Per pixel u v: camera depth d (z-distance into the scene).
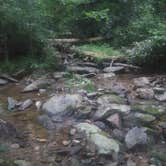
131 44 9.51
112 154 4.30
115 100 5.81
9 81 6.93
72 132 4.84
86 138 4.60
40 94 6.21
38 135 4.84
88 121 5.14
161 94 6.23
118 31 10.13
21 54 7.81
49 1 10.44
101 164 4.20
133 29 9.95
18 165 4.17
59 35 10.34
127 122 5.11
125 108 5.41
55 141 4.69
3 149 4.47
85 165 4.21
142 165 4.27
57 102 5.54
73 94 5.84
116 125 4.98
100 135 4.60
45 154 4.42
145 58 7.71
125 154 4.44
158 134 4.90
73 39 9.98
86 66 7.86
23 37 7.56
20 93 6.32
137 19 10.41
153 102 5.93
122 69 7.62
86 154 4.33
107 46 9.73
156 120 5.25
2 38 7.42
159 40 7.44
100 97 5.89
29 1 7.54
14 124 5.11
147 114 5.35
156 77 7.15
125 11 10.84
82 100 5.63
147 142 4.67
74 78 6.86
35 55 7.75
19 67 7.34
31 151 4.48
